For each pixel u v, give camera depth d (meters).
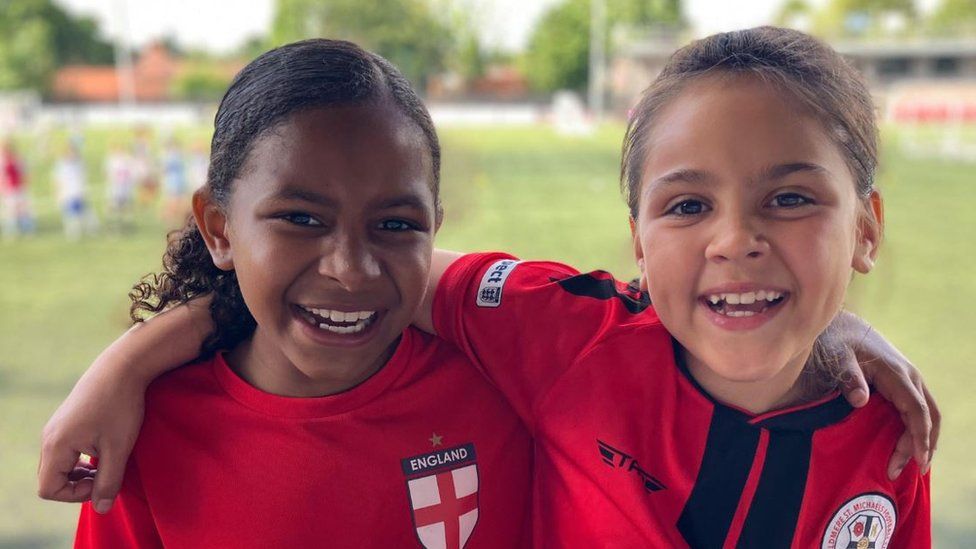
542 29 48.00
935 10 48.81
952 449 3.96
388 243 1.11
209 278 1.29
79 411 1.16
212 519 1.19
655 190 1.17
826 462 1.24
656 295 1.19
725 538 1.23
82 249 10.46
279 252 1.09
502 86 49.09
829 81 1.14
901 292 7.41
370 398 1.24
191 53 57.16
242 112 1.12
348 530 1.20
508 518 1.31
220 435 1.21
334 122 1.07
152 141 24.48
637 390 1.29
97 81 48.66
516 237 10.74
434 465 1.25
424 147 1.14
